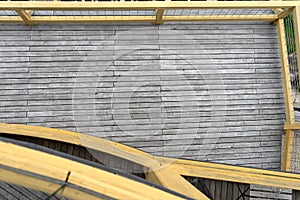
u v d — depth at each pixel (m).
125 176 1.72
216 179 3.42
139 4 3.76
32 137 3.80
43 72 4.35
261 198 3.47
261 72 4.63
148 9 3.89
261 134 4.56
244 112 4.56
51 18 4.27
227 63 4.60
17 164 1.58
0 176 1.56
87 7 3.75
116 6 3.76
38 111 4.30
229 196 3.44
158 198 1.67
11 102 4.28
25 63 4.34
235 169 3.56
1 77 4.29
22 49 4.35
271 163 4.55
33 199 1.66
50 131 3.85
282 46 4.52
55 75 4.36
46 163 1.63
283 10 4.29
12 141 1.68
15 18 4.21
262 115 4.58
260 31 4.69
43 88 4.33
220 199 3.43
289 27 4.85
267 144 4.56
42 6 3.70
